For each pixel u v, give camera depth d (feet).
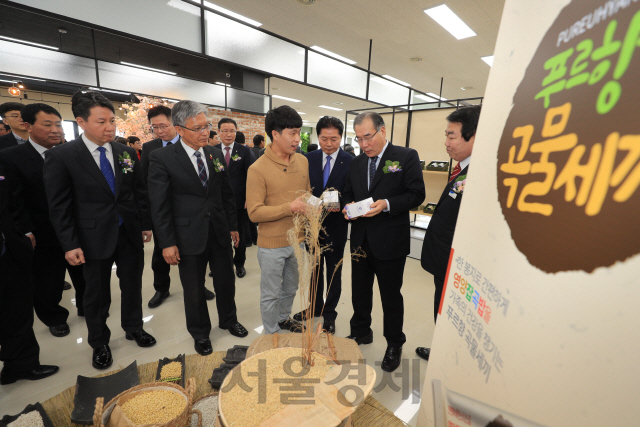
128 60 22.90
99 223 5.57
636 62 0.97
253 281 10.03
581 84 1.18
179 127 5.71
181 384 4.53
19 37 18.61
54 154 5.19
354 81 21.75
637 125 0.95
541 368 1.27
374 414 3.68
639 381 0.95
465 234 2.08
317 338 3.59
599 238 1.05
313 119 51.44
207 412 3.86
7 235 4.76
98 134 5.30
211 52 14.97
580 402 1.12
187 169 5.81
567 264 1.17
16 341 5.19
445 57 20.42
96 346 5.79
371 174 5.85
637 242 0.95
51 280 6.63
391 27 16.46
